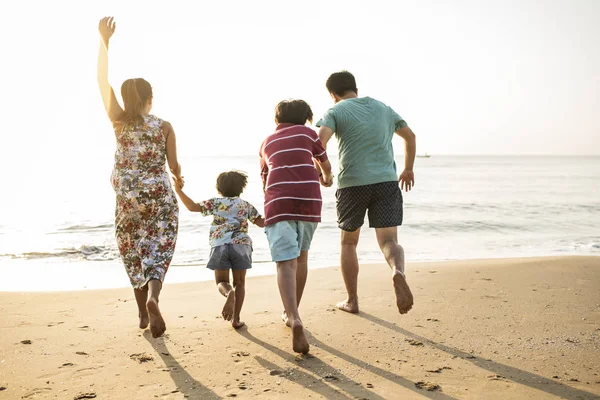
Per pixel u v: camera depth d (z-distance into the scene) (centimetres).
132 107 321
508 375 274
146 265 310
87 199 2355
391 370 282
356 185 367
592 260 692
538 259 727
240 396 245
